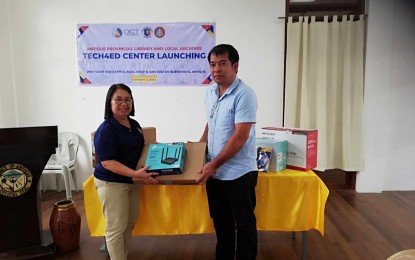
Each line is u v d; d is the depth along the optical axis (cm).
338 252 225
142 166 167
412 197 341
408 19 340
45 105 369
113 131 164
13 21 355
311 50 343
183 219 214
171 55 356
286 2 345
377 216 289
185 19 350
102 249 230
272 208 207
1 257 205
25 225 214
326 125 349
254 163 179
